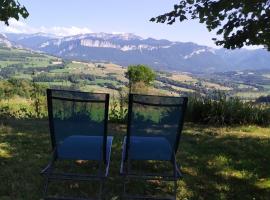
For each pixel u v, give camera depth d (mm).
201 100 10273
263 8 7816
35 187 4664
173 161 4410
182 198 4641
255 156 6527
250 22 7941
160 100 4211
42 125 8609
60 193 4570
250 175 5504
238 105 10094
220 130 8906
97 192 4652
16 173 5074
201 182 5172
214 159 6219
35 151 6172
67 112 4227
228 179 5336
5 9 8422
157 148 4383
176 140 4406
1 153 5969
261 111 10078
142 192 4730
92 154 4332
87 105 4168
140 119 4293
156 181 5098
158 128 4363
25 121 9242
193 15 8375
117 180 5062
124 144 4656
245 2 7664
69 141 4352
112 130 8367
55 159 4406
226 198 4707
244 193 4867
